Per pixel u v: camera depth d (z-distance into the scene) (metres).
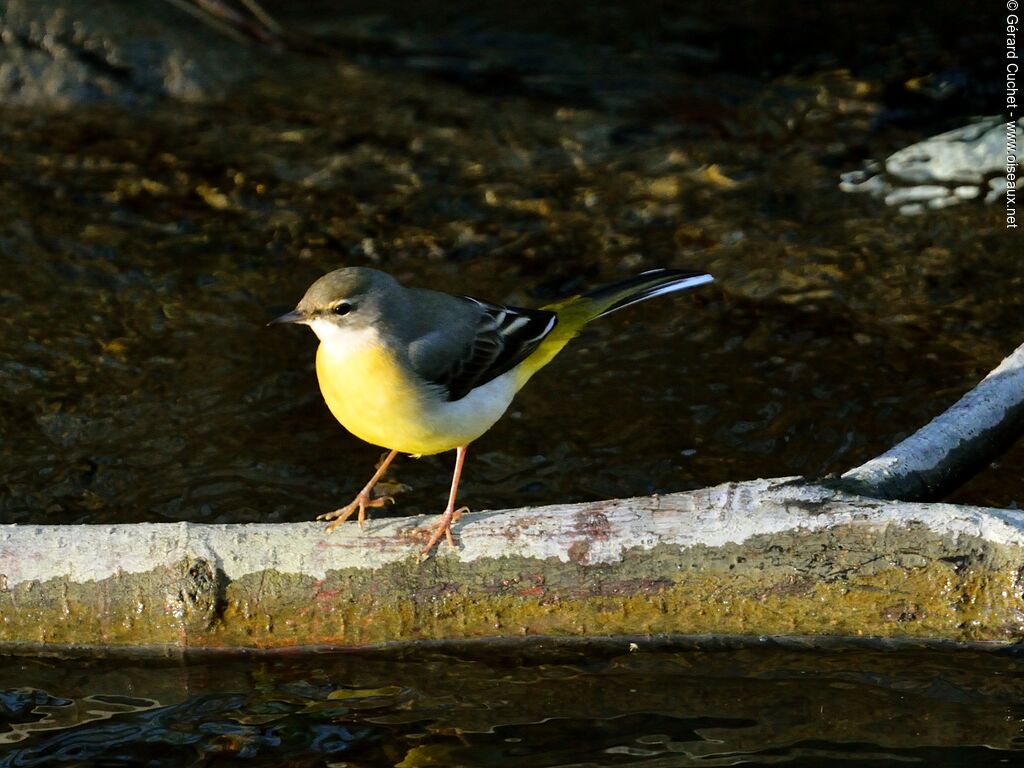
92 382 12.81
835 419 12.27
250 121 18.03
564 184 16.69
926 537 8.40
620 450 11.99
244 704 8.73
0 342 13.32
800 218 15.74
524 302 14.17
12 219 15.52
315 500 11.33
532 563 8.58
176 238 15.33
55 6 18.58
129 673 8.95
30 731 8.45
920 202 15.88
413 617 8.76
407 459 11.93
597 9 21.33
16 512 11.06
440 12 21.31
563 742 8.31
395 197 16.34
